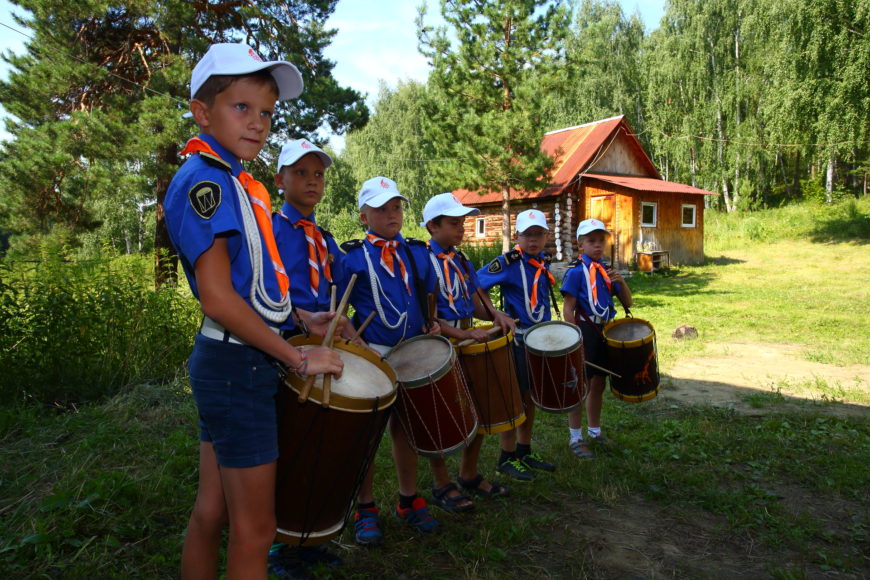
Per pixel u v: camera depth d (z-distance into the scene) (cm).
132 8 1247
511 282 434
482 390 350
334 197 4969
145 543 295
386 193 332
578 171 1992
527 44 1703
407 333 343
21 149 1245
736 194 3303
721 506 368
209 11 1383
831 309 1198
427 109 1827
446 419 292
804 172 3938
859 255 2022
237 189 185
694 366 780
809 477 412
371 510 322
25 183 1245
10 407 465
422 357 311
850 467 422
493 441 492
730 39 3328
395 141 4991
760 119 3161
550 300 457
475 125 1694
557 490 396
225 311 171
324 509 216
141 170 1252
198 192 174
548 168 1761
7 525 298
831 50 2142
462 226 388
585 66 1755
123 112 1262
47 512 308
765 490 393
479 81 1758
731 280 1744
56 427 436
